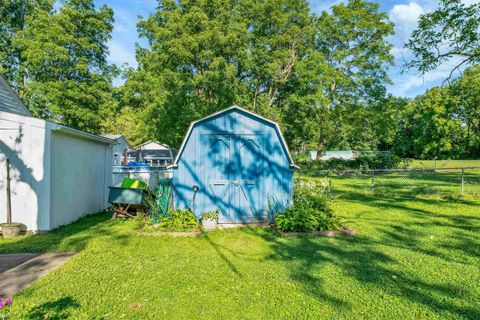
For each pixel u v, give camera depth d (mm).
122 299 3604
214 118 7758
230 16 19328
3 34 23281
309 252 5457
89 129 24594
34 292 3764
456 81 11594
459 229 7078
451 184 16016
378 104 25625
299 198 8297
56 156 7430
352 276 4312
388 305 3463
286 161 7895
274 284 4051
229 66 17438
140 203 8539
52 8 25016
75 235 6723
